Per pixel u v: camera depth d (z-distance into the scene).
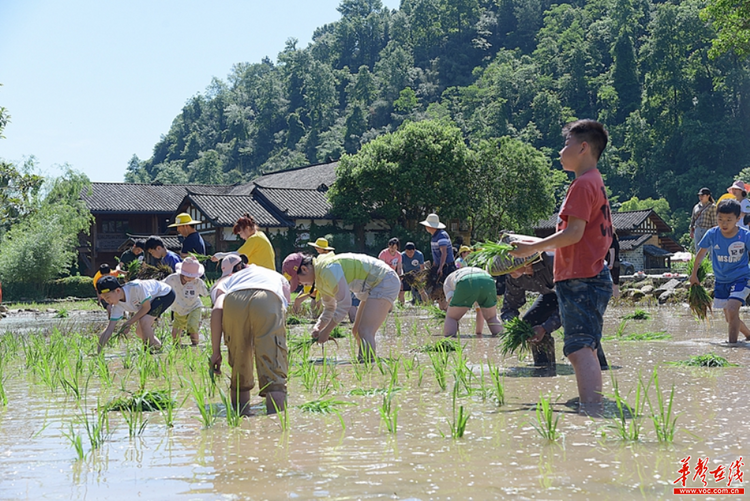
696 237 14.52
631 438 3.84
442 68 185.00
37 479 3.42
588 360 5.04
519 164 49.41
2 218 36.34
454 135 48.03
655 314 13.43
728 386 5.36
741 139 105.44
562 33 165.25
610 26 155.38
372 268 8.08
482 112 143.50
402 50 184.75
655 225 60.59
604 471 3.26
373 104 176.00
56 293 34.88
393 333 10.95
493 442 3.87
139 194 55.09
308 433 4.28
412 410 4.87
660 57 115.69
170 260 11.94
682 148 107.56
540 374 6.41
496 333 10.11
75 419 4.93
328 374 6.77
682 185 102.06
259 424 4.62
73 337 10.75
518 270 7.16
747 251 8.47
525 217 49.50
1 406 5.46
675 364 6.55
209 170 166.00
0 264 34.12
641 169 113.38
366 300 8.12
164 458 3.76
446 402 5.14
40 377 7.09
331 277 7.67
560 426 4.21
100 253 53.56
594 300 5.13
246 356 5.44
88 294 35.31
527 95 148.38
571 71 151.12
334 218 47.03
